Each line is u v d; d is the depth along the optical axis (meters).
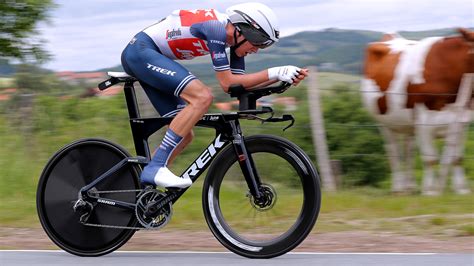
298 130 8.73
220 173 4.59
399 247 5.02
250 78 4.35
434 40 8.11
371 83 8.47
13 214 6.38
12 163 8.13
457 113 7.92
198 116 4.42
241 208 4.59
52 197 4.73
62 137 8.51
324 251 4.88
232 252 4.77
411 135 8.39
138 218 4.55
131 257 4.62
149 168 4.51
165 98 4.65
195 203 6.86
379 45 8.58
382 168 9.09
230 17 4.43
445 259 4.44
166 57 4.52
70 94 8.77
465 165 8.93
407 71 8.11
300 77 4.32
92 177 4.71
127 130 8.55
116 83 4.64
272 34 4.43
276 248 4.49
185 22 4.48
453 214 6.39
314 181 4.45
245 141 4.53
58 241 4.70
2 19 10.15
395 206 6.78
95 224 4.65
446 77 7.93
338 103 9.55
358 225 6.04
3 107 8.58
